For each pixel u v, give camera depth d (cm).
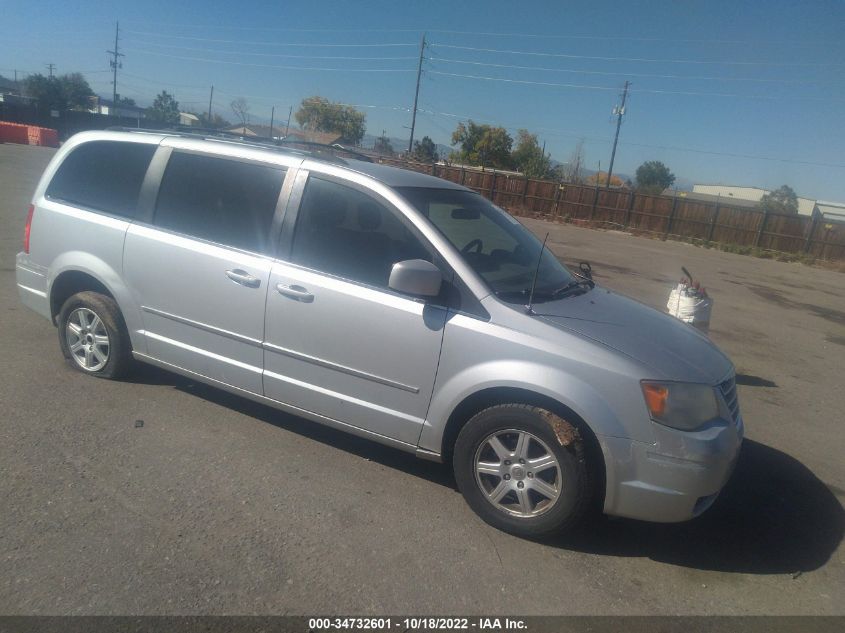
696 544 388
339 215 422
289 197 436
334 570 327
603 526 396
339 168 430
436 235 395
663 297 1286
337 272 413
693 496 347
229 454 432
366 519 374
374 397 404
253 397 453
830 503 461
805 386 764
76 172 528
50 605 283
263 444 451
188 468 409
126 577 306
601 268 1627
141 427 456
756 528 415
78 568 309
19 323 646
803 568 374
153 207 484
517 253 454
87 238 504
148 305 484
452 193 468
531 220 3278
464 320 376
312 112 5891
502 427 366
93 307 506
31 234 535
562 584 336
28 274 541
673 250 2491
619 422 346
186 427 463
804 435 596
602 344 359
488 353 368
